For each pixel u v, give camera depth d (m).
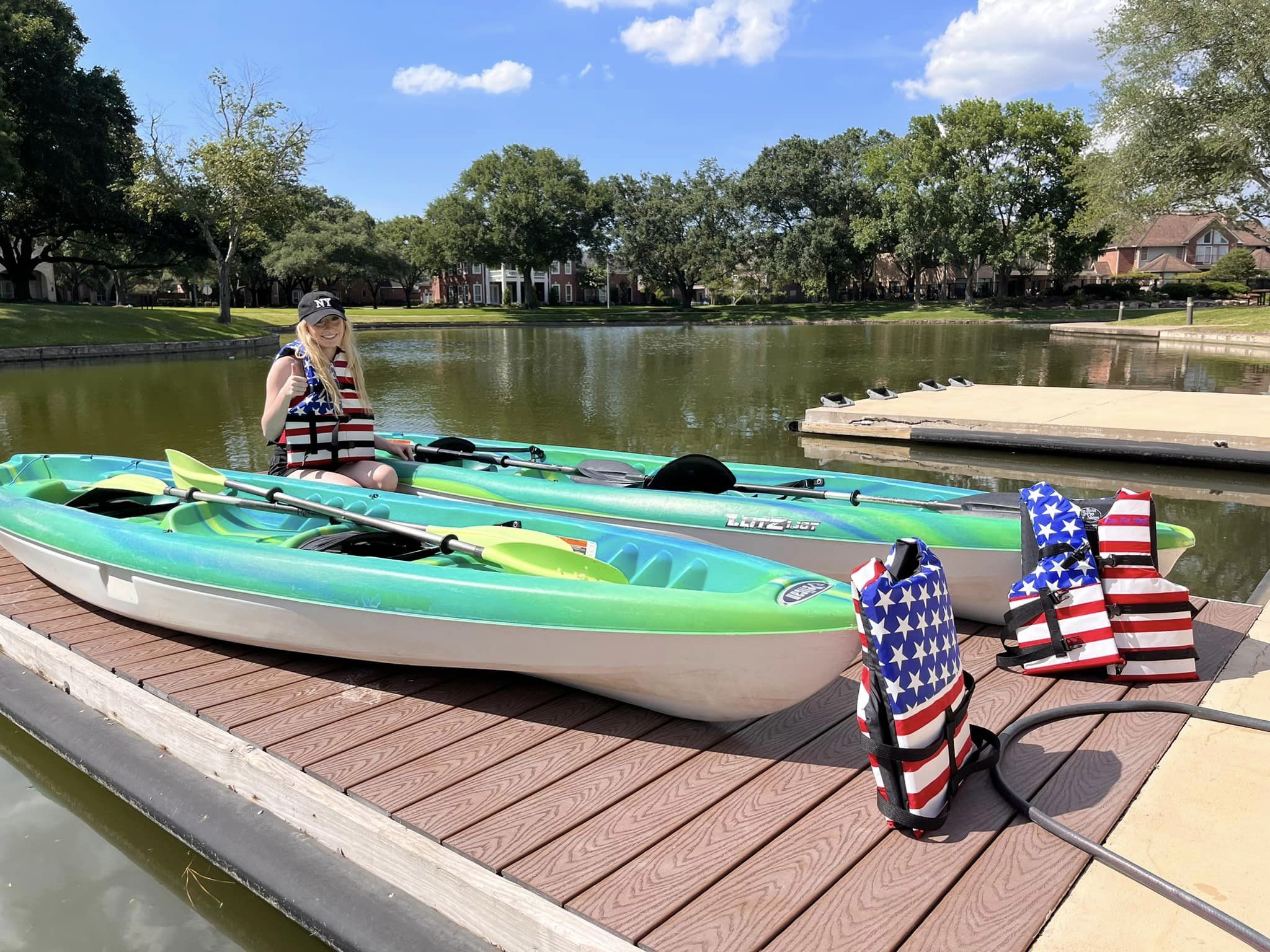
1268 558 5.50
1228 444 8.08
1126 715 2.97
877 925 2.00
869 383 15.47
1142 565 3.22
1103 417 9.45
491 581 2.97
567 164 52.00
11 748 3.65
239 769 2.80
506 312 53.72
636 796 2.53
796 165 55.06
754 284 61.72
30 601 4.27
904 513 3.93
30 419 11.57
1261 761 2.67
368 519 3.63
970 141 45.50
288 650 3.42
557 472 5.71
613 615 2.77
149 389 15.30
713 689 2.79
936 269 61.69
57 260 38.56
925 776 2.27
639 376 17.02
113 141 33.81
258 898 2.59
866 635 2.23
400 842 2.33
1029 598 3.32
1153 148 26.91
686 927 2.00
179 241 36.09
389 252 58.78
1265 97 24.55
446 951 2.17
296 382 4.59
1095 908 2.04
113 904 2.66
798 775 2.66
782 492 4.53
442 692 3.22
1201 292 51.66
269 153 31.22
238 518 4.40
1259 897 2.07
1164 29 25.83
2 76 27.20
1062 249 46.59
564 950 2.00
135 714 3.22
